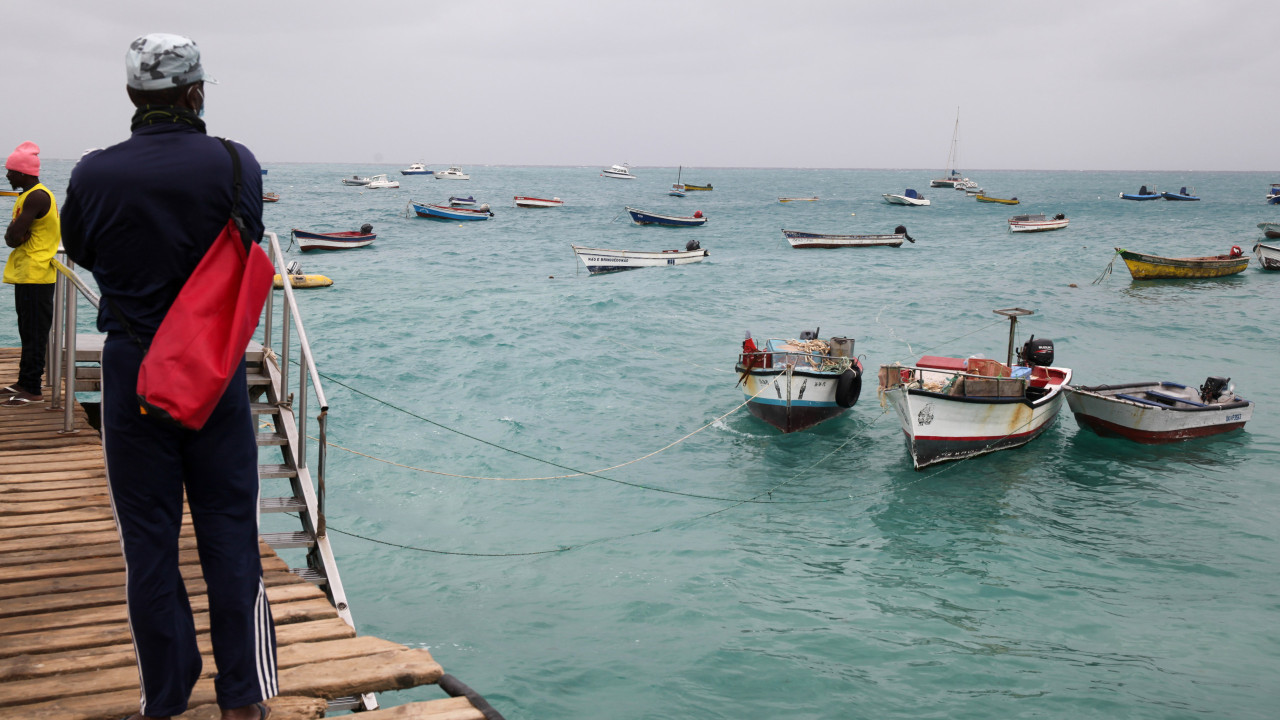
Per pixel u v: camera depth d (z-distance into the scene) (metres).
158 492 2.46
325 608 3.83
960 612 10.12
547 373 22.09
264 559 4.46
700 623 9.81
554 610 10.09
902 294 36.12
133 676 3.14
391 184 154.75
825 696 8.41
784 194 153.25
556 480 14.45
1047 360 18.72
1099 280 39.28
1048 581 10.96
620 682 8.62
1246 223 78.81
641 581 10.87
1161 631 9.65
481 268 45.44
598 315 31.09
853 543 12.16
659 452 16.06
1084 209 107.00
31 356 7.02
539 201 102.62
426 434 16.61
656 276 42.12
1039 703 8.28
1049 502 13.73
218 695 2.64
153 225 2.25
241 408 2.53
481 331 27.80
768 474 14.98
